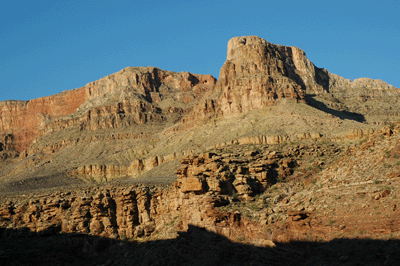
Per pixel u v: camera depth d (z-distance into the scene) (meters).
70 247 100.56
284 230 61.28
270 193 75.50
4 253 93.69
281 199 72.94
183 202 76.00
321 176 72.31
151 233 98.25
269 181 78.19
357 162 66.62
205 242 68.44
